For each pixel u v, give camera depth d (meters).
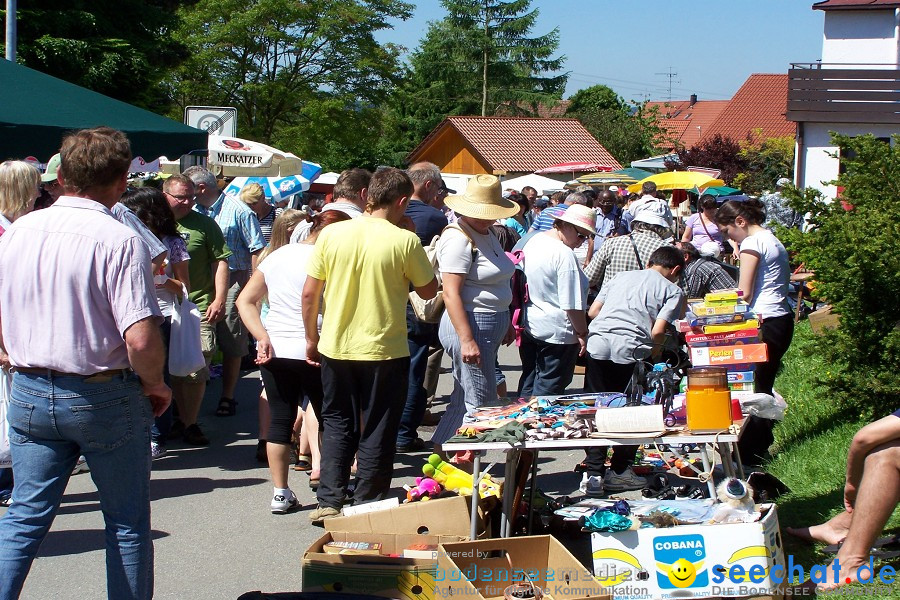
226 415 8.26
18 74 7.72
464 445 4.26
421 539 4.38
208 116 13.51
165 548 5.16
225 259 7.43
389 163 58.69
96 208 3.57
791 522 5.03
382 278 5.13
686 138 71.06
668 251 5.96
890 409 5.80
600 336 5.93
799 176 25.64
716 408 4.24
